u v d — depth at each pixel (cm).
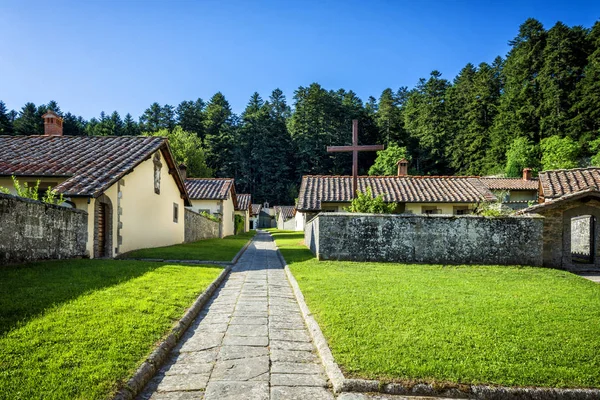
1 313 457
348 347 415
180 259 1183
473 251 1156
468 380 352
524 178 3534
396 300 626
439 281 828
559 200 1226
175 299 608
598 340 457
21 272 688
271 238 3072
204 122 7575
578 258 1471
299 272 943
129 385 323
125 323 460
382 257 1163
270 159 7400
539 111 4878
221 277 891
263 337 487
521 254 1155
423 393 338
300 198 2162
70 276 702
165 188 1709
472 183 2302
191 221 2142
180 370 384
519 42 6506
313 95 7169
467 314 551
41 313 468
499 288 773
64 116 7212
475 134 5706
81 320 456
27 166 1209
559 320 536
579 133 4472
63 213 938
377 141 6881
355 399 327
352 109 7044
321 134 6969
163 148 1634
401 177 2417
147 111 7300
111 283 677
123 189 1263
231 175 7375
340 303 603
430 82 7206
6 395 286
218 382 357
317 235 1220
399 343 427
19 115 6581
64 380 313
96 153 1360
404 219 1168
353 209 1456
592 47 5075
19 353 356
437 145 6181
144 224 1460
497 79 6600
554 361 394
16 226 756
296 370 388
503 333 471
